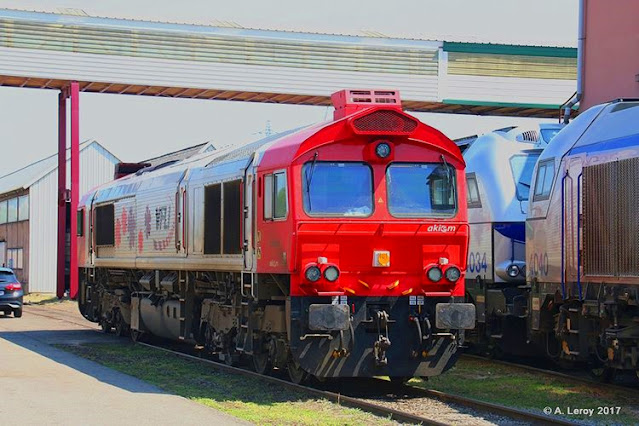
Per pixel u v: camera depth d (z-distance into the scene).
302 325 15.41
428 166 16.08
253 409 14.41
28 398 14.57
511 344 21.03
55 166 63.22
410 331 15.84
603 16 25.12
